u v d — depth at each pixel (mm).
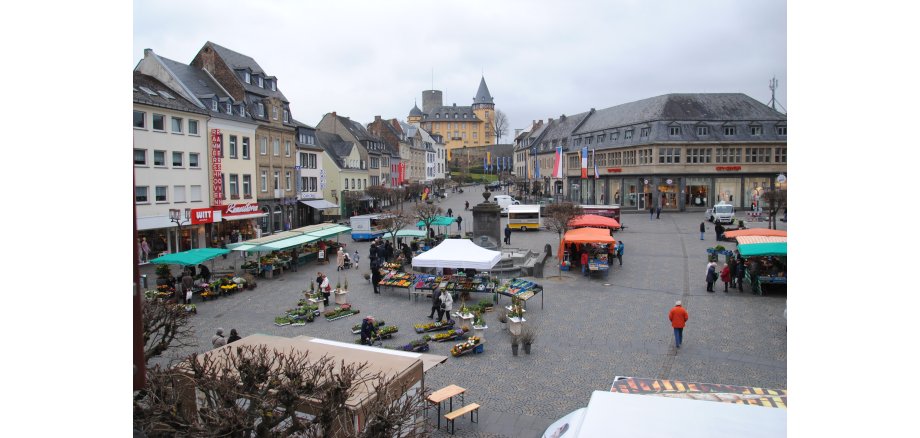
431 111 188500
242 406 9797
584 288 27516
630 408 7613
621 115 81250
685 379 15594
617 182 76875
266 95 53500
